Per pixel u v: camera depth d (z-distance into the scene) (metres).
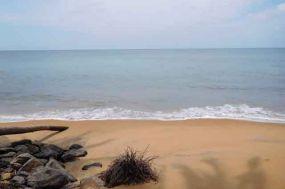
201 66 47.97
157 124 12.62
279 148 8.01
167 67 47.31
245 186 5.68
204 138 9.95
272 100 18.20
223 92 21.61
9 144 9.34
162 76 33.25
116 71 40.84
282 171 6.21
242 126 12.02
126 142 9.77
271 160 6.86
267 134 10.45
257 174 6.15
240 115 14.55
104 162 7.72
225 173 6.31
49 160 7.51
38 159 7.54
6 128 9.59
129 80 29.95
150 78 31.47
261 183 5.76
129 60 74.31
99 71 41.12
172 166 6.91
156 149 8.79
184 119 13.70
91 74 36.59
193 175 6.31
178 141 9.66
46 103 18.28
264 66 44.25
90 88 24.50
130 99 19.25
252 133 10.63
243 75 32.34
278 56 79.94
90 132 11.41
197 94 20.95
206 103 17.70
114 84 26.97
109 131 11.49
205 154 7.74
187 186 5.82
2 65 55.81
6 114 15.51
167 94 21.09
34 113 15.66
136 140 9.98
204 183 5.90
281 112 15.06
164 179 6.19
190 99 19.05
